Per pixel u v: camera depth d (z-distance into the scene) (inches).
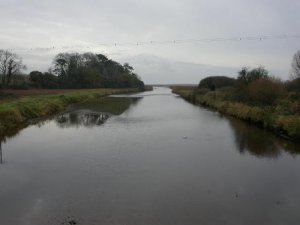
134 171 565.9
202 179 529.3
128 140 817.5
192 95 2335.1
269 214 404.8
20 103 1257.4
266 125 968.9
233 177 541.3
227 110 1373.0
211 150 721.0
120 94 3376.0
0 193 466.0
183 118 1240.2
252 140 824.3
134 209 414.0
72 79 3435.0
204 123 1106.7
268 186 501.7
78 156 661.9
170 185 500.4
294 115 903.1
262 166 605.0
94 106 1772.9
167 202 436.5
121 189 481.4
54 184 501.7
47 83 3006.9
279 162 631.8
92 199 444.5
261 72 1496.1
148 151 706.8
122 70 5137.8
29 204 428.5
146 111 1508.4
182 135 887.7
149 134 900.6
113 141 805.2
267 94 1197.1
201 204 431.5
